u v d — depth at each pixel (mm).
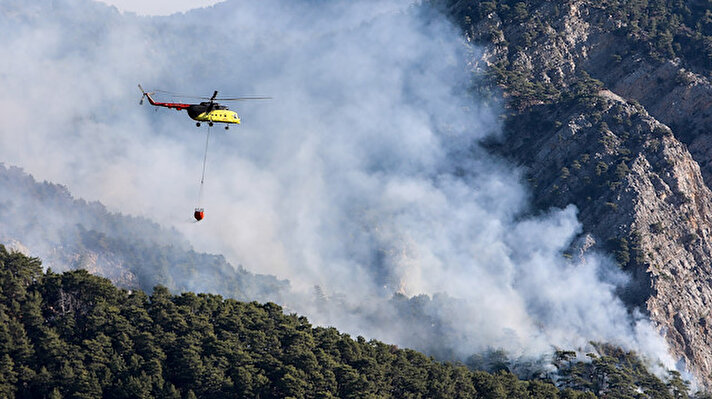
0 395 180250
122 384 187375
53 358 192375
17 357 190375
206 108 136500
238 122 138750
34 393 187750
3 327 191500
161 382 189125
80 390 185125
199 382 191625
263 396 191625
